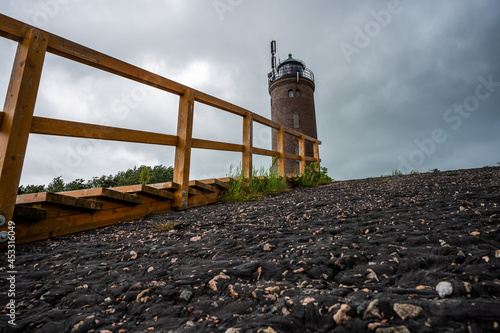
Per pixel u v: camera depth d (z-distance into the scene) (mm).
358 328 1021
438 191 3777
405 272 1468
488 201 2775
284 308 1237
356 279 1463
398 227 2266
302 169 8672
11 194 2604
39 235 2881
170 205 4555
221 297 1461
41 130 2922
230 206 4680
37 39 2908
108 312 1413
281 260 1840
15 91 2748
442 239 1826
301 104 24141
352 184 6801
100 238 2982
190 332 1146
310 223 2863
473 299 1101
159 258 2229
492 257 1456
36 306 1518
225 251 2232
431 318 1004
